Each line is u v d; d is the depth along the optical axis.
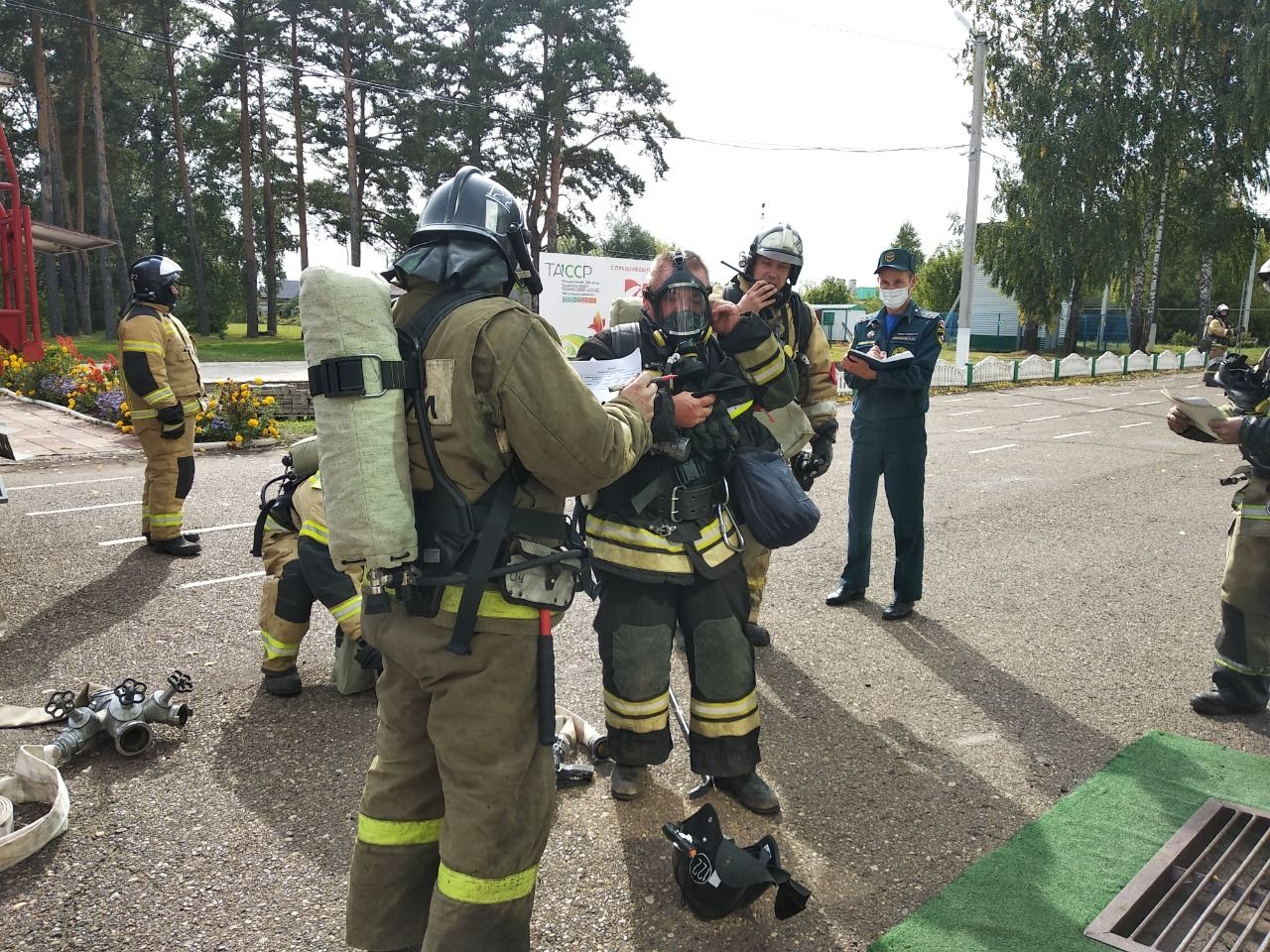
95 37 37.81
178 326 6.54
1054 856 3.08
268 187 45.91
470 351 2.05
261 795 3.42
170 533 6.50
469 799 2.08
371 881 2.25
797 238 4.14
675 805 3.41
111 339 41.28
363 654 4.04
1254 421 3.82
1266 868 2.97
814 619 5.51
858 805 3.43
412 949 2.29
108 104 45.41
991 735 4.02
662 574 3.06
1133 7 30.34
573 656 4.89
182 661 4.68
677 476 3.08
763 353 3.36
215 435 11.50
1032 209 31.05
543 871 3.00
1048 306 34.09
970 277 22.98
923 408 5.27
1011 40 31.14
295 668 4.34
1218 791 3.50
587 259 18.69
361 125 42.06
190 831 3.18
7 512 7.70
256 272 46.34
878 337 5.25
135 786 3.47
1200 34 30.56
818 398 4.52
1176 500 9.11
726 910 2.69
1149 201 33.38
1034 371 25.59
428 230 2.21
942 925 2.72
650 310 3.28
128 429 11.92
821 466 4.51
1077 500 9.05
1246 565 4.11
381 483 2.00
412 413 2.12
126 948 2.59
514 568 2.11
